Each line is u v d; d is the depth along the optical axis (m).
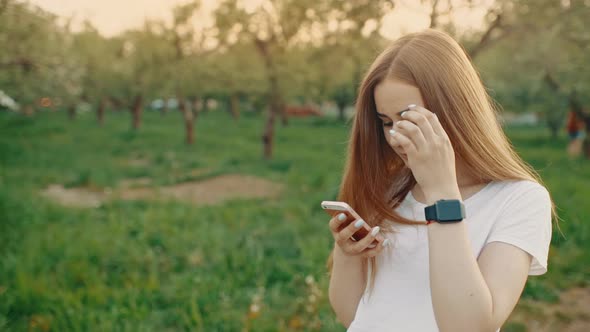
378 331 1.24
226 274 5.00
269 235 6.37
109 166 14.45
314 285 4.42
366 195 1.40
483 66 12.45
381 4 8.52
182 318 4.02
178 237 6.27
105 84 22.84
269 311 4.17
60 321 3.88
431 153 1.04
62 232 6.41
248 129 27.58
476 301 0.99
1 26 7.04
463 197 1.24
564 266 5.00
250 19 14.09
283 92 15.02
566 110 15.36
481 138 1.18
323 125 31.81
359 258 1.41
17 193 9.14
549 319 4.06
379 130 1.40
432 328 1.18
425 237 1.25
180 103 20.11
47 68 8.16
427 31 1.24
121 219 7.27
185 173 12.90
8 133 23.22
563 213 6.48
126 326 3.84
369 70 1.30
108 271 5.18
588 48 8.27
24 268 4.88
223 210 8.05
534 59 10.05
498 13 8.37
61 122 31.41
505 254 1.11
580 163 12.73
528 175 1.22
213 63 16.50
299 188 10.01
